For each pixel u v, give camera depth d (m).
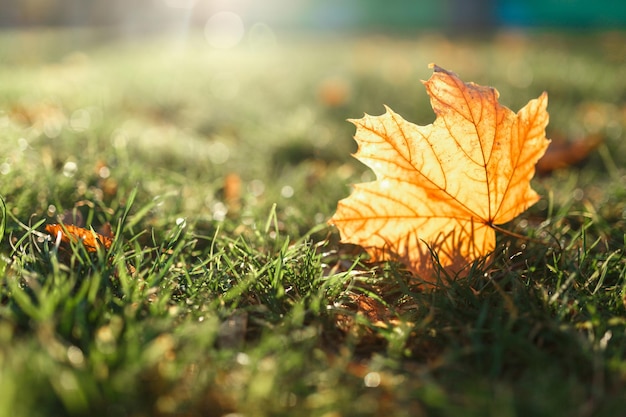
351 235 0.39
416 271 0.38
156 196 0.47
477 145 0.37
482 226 0.39
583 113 0.98
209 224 0.47
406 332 0.32
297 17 4.77
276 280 0.36
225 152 0.71
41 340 0.27
